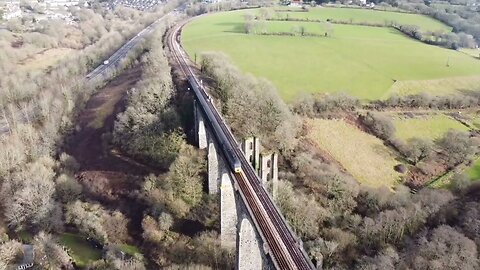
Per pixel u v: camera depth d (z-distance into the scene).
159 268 66.06
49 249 68.44
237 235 59.00
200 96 89.81
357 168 91.00
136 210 77.81
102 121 105.94
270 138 93.62
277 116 97.12
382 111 112.19
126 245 71.50
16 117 111.94
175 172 79.19
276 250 45.78
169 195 76.56
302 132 100.25
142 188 80.38
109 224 74.56
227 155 63.09
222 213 68.38
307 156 88.75
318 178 81.69
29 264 66.94
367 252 68.50
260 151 80.00
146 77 111.56
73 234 74.75
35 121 110.88
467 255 62.00
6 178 83.94
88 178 87.69
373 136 102.19
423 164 93.06
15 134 99.12
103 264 65.56
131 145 91.31
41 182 79.19
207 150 81.50
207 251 67.12
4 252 67.56
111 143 96.06
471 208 75.25
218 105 94.44
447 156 95.00
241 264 58.94
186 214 75.12
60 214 77.25
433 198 78.06
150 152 88.69
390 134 101.06
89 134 103.19
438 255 62.50
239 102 98.75
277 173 79.88
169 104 98.31
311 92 115.44
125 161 89.81
